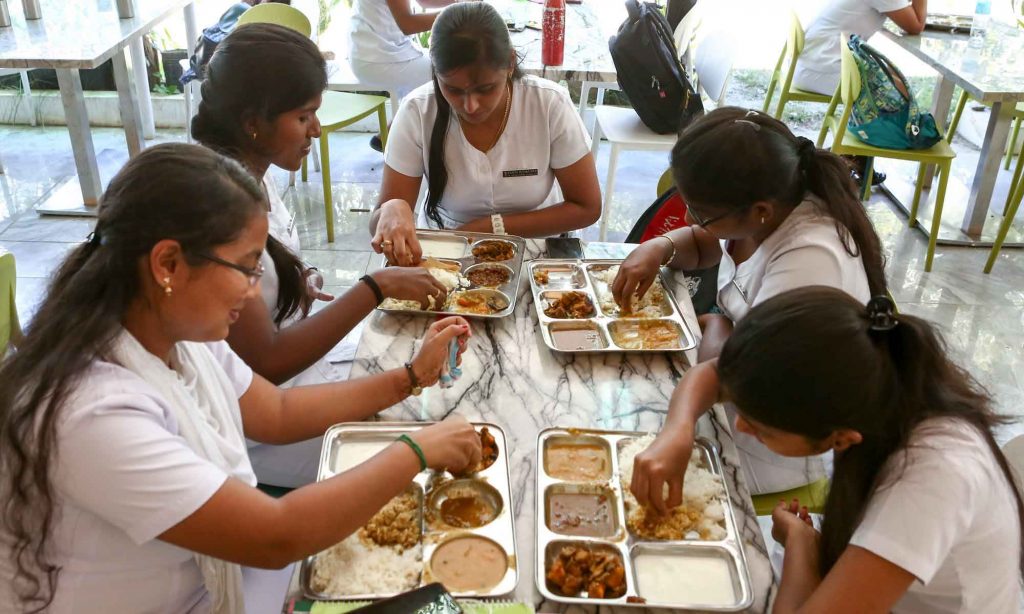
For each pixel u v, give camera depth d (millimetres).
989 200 4215
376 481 1311
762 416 1160
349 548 1338
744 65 5754
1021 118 4207
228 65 1745
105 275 1136
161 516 1121
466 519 1411
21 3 4008
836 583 1149
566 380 1749
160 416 1179
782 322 1134
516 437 1578
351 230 4203
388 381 1641
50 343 1128
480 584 1275
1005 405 3133
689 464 1517
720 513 1413
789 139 1664
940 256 4168
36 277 3662
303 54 1791
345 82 4258
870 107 3961
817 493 1893
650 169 4977
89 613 1240
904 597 1270
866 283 1731
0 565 1210
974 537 1179
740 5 5742
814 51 4590
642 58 3699
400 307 1965
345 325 1875
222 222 1120
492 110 2303
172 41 5188
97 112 5133
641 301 2041
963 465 1143
